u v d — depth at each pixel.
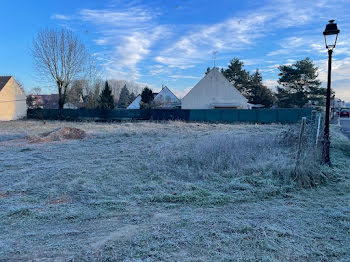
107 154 9.02
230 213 3.65
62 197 4.64
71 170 6.62
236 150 7.30
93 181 5.59
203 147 7.86
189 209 3.86
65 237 3.01
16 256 2.57
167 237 2.91
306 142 7.14
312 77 35.31
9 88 31.08
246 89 47.91
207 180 5.40
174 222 3.34
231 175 5.62
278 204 4.03
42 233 3.15
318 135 7.60
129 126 21.05
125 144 11.52
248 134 13.40
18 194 4.88
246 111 26.08
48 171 6.60
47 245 2.80
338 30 6.03
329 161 6.18
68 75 31.88
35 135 13.62
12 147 10.84
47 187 5.26
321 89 34.69
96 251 2.63
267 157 6.56
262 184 4.89
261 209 3.80
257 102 46.34
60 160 8.13
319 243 2.77
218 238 2.86
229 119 26.77
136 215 3.68
